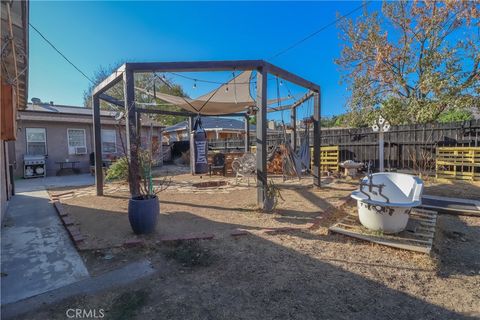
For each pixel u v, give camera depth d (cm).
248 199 541
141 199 338
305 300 200
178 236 320
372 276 236
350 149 950
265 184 448
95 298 207
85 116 1266
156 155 606
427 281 230
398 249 290
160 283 227
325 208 457
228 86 671
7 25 346
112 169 880
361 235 316
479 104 795
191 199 550
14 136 361
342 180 773
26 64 487
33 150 1116
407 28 909
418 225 351
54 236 345
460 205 454
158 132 1452
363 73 1001
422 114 833
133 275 240
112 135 1319
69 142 1208
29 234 353
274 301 200
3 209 447
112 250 291
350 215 405
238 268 249
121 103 650
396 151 840
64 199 572
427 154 773
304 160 674
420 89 857
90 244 305
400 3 901
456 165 696
